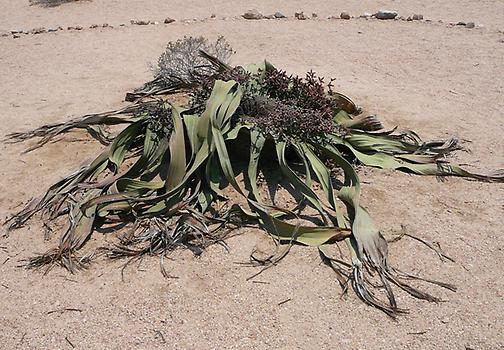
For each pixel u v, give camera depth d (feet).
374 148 13.97
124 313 9.77
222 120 12.76
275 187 12.92
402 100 18.13
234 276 10.45
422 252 10.99
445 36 24.99
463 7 30.63
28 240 11.75
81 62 23.15
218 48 19.67
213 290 10.16
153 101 16.26
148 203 12.09
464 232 11.55
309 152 12.81
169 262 10.84
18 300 10.19
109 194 11.68
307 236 11.16
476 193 12.82
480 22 27.58
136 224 11.57
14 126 17.03
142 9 32.71
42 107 18.42
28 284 10.54
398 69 21.22
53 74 21.79
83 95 19.31
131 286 10.34
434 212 12.17
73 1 34.99
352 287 10.14
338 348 8.98
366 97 18.40
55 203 12.50
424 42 24.26
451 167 13.53
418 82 19.79
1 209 12.88
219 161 13.01
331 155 13.03
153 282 10.39
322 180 12.33
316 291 10.09
